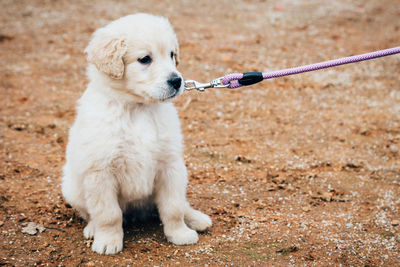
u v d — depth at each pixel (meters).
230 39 2.74
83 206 1.35
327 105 2.02
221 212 1.45
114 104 1.30
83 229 1.38
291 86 2.21
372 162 1.68
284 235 1.38
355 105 2.03
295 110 1.97
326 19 3.16
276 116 1.93
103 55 1.29
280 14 3.26
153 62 1.30
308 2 3.52
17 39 2.66
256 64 2.39
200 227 1.38
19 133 1.77
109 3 3.37
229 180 1.58
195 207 1.46
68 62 2.39
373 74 2.34
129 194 1.32
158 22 1.32
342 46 2.68
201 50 2.54
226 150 1.72
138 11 3.20
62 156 1.67
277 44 2.69
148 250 1.32
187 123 1.87
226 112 1.95
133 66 1.29
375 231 1.40
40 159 1.65
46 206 1.45
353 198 1.52
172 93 1.29
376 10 3.34
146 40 1.29
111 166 1.29
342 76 2.31
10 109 1.91
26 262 1.28
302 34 2.88
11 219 1.40
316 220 1.43
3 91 2.05
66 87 2.13
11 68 2.29
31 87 2.10
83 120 1.29
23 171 1.58
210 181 1.57
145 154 1.29
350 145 1.76
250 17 3.19
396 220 1.43
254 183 1.57
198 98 2.04
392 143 1.78
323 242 1.36
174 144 1.32
